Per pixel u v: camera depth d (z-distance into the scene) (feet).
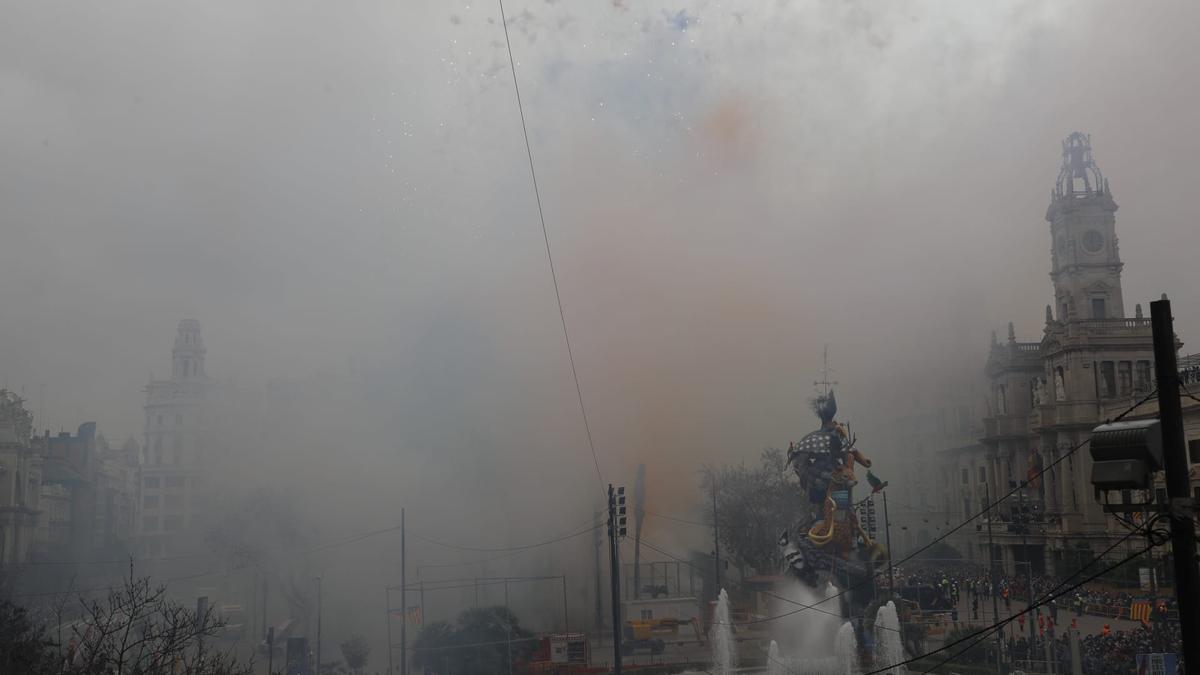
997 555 422.41
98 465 617.21
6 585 279.28
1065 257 414.82
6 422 434.71
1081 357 381.19
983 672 213.46
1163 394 49.80
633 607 301.63
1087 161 421.18
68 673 116.26
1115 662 193.88
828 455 244.01
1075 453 374.43
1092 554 347.36
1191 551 48.37
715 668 239.30
